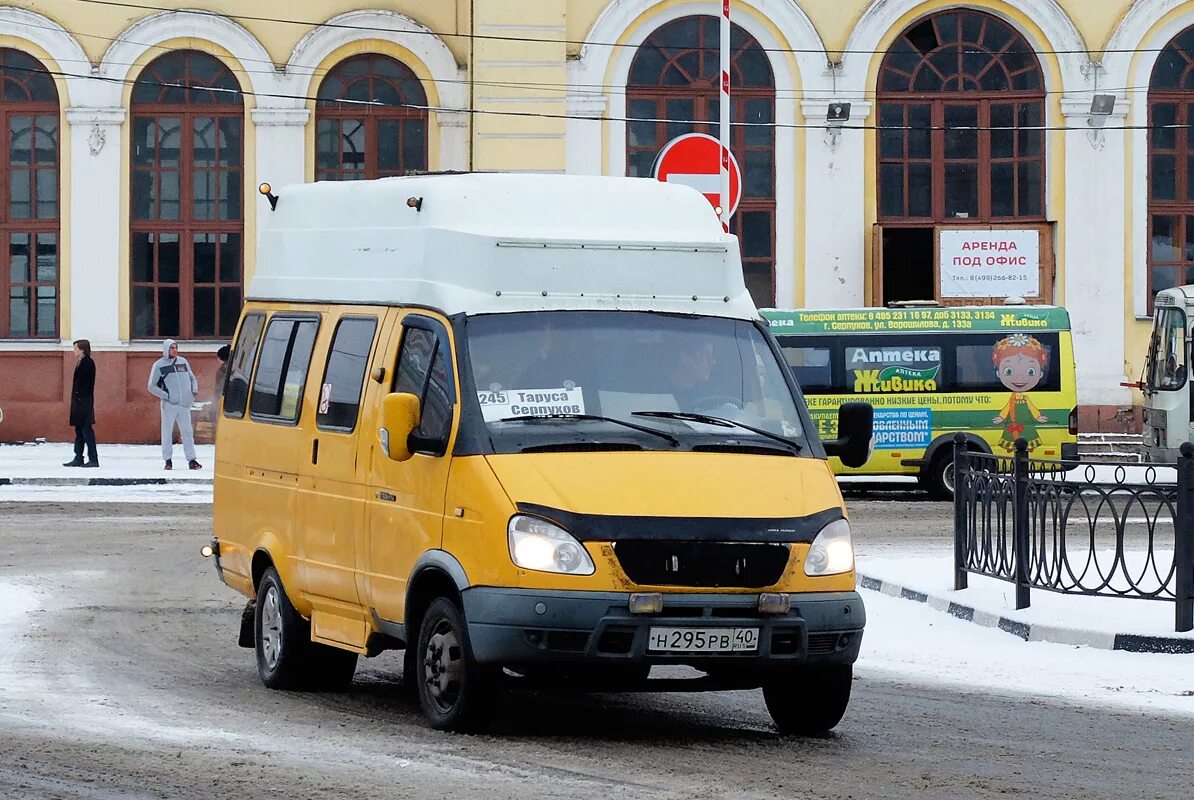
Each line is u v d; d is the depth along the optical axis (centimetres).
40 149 3766
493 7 3628
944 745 1041
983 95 3684
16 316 3769
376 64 3766
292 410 1242
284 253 1316
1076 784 930
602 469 1005
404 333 1114
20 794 866
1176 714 1164
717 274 1128
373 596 1105
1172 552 1428
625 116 3666
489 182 1130
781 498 1013
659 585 973
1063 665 1359
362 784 888
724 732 1077
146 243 3769
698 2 3672
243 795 863
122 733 1034
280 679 1228
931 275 3794
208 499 2744
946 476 2997
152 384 3166
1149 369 3250
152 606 1658
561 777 911
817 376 2995
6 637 1453
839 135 3684
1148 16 3647
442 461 1034
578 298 1094
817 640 1002
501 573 977
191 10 3728
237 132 3762
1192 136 3672
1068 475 1527
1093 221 3662
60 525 2347
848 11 3678
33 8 3725
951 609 1620
